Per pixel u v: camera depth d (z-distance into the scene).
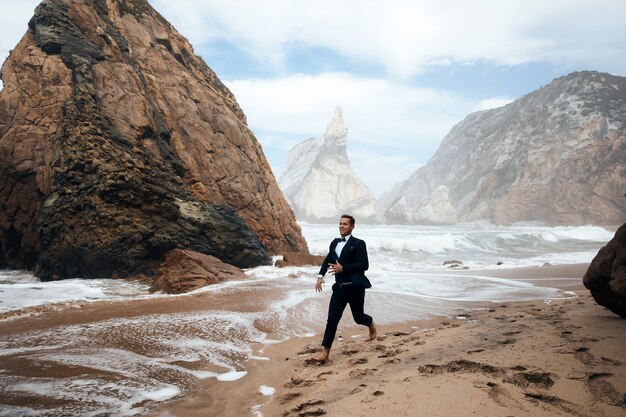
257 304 8.17
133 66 17.09
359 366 4.09
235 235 15.40
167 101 17.83
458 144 133.50
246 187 18.77
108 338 5.40
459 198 110.12
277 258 18.39
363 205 116.56
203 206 15.50
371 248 26.09
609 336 4.14
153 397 3.55
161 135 16.38
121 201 13.16
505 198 84.00
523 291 10.45
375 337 5.39
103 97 14.90
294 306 8.02
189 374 4.16
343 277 4.71
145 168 14.07
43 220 12.89
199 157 17.72
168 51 19.73
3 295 9.12
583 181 76.19
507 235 31.73
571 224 74.12
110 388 3.71
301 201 117.88
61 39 15.02
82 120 13.73
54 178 13.16
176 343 5.25
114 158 13.46
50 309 7.46
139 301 8.50
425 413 2.68
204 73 22.19
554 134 86.31
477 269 17.09
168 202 13.98
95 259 12.62
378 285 11.34
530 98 106.94
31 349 4.87
